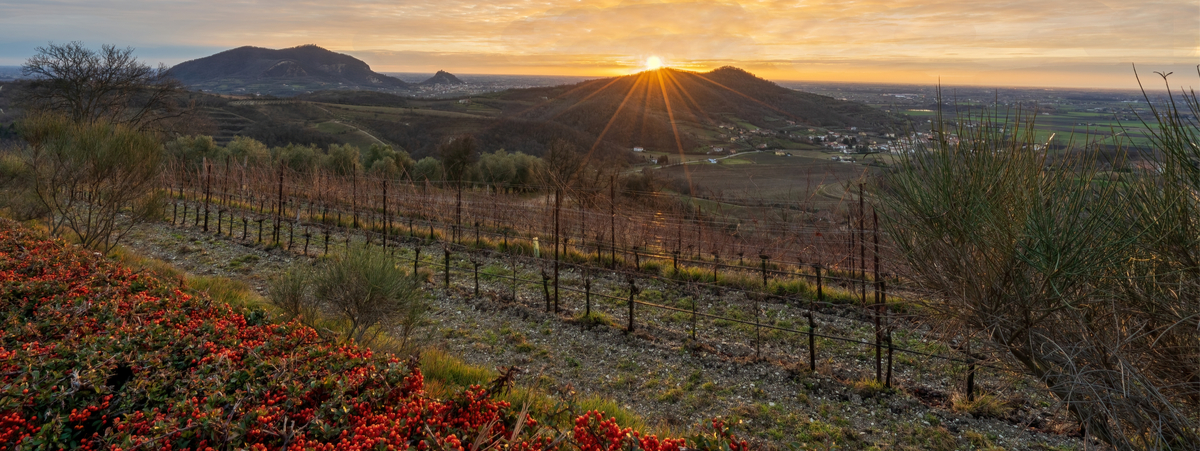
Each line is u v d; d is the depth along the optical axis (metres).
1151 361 2.74
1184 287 2.47
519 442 2.76
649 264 11.13
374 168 29.97
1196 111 2.19
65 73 24.72
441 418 2.96
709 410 5.58
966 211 2.86
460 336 7.49
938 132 3.01
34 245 6.39
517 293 9.28
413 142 73.06
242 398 3.00
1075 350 2.88
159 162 9.80
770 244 12.12
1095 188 2.57
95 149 8.74
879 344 6.01
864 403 5.66
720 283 9.88
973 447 4.80
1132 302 2.66
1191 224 2.36
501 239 12.98
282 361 3.47
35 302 4.57
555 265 8.43
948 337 3.51
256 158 27.14
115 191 8.91
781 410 5.57
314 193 16.70
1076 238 2.56
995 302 3.00
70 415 2.88
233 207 17.19
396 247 12.32
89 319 4.20
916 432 5.09
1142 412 2.63
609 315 8.28
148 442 2.58
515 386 5.54
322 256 11.11
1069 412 3.07
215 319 4.32
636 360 6.78
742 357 6.75
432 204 15.52
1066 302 2.69
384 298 6.00
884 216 3.37
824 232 9.53
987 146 2.86
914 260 3.32
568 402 3.44
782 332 7.61
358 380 3.26
